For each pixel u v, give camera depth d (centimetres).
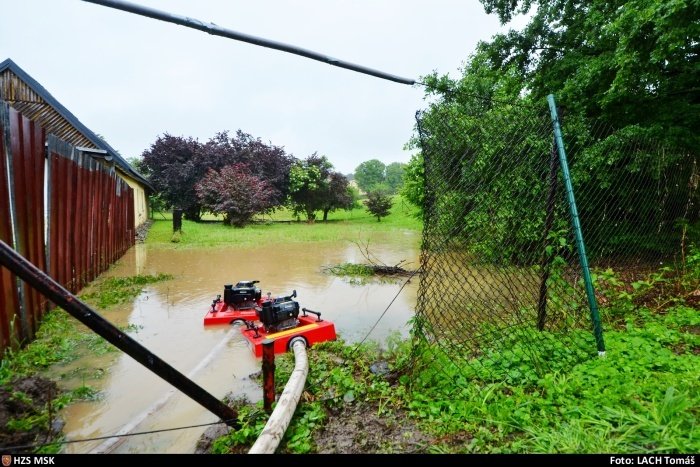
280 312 438
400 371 320
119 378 345
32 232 450
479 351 341
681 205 564
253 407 282
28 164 443
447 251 342
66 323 478
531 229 377
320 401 282
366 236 1648
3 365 343
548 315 385
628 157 539
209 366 372
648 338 334
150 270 867
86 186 704
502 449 211
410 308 566
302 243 1387
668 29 470
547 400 247
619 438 207
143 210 1983
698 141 576
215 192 2134
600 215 568
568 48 841
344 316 532
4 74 1195
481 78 943
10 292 379
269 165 2666
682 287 462
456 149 326
